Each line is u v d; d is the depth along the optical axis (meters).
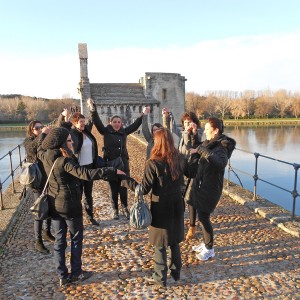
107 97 32.88
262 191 14.66
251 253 4.90
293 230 5.56
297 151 30.75
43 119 88.69
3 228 5.77
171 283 4.13
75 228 4.04
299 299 3.75
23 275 4.37
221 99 105.38
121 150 6.20
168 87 35.47
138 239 5.46
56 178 3.82
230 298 3.79
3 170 19.86
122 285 4.09
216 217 6.46
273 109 99.62
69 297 3.85
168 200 3.78
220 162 3.99
